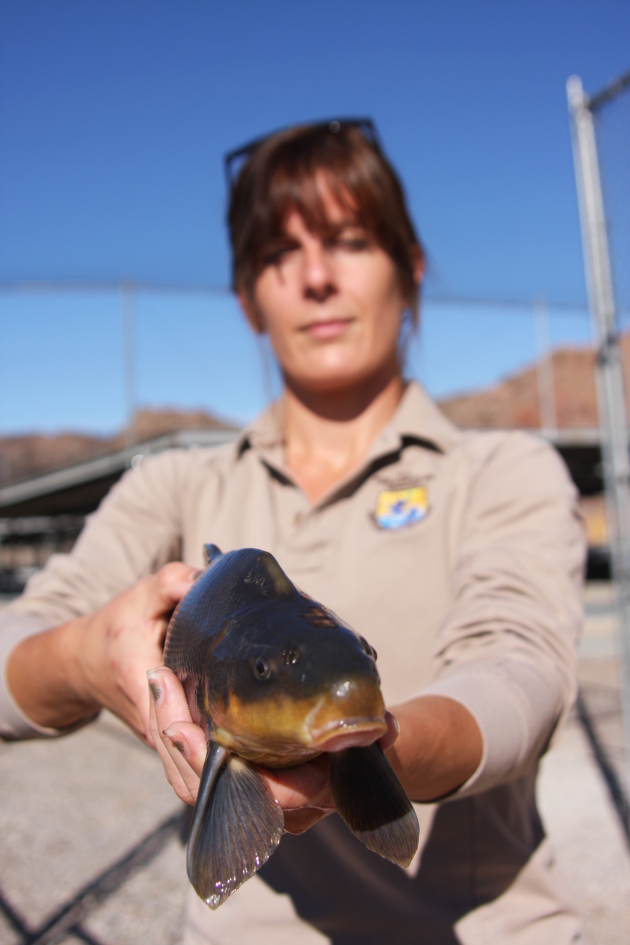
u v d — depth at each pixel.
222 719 0.94
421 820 1.67
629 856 4.40
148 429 13.53
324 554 1.89
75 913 3.98
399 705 1.22
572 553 1.66
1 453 19.45
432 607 1.80
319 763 0.98
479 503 1.78
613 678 8.26
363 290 2.04
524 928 1.66
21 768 6.34
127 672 1.30
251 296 2.30
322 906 1.67
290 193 2.00
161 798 5.58
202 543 2.07
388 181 2.08
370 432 2.17
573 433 16.11
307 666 0.87
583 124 5.00
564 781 5.50
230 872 0.89
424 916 1.63
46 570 2.05
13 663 1.61
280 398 2.25
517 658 1.40
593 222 4.97
